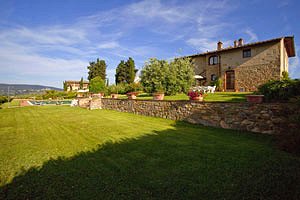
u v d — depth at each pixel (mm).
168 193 2594
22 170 3500
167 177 3061
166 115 9125
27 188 2842
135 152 4332
